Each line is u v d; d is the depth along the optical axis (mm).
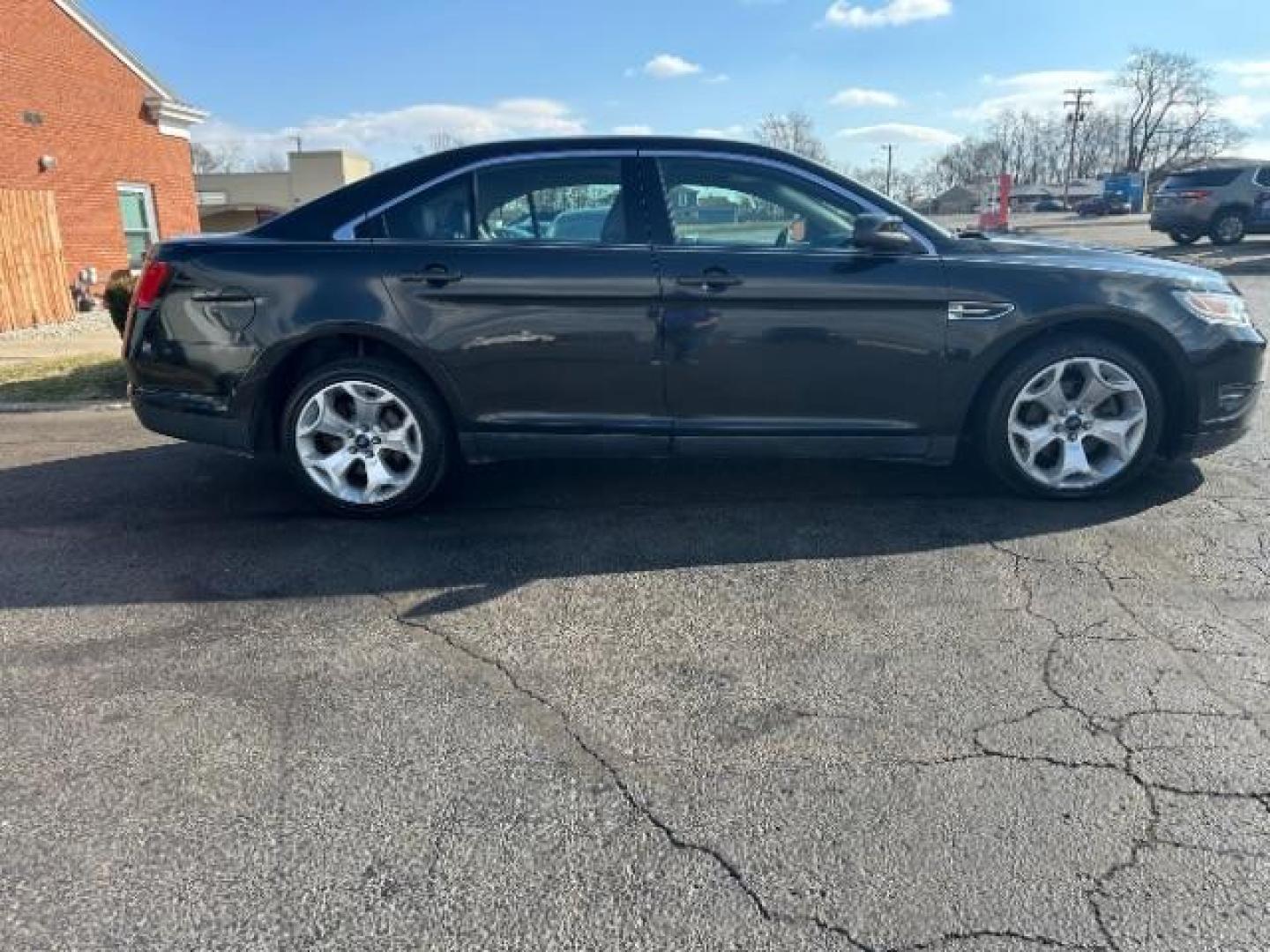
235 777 2312
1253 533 3781
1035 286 3885
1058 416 4105
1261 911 1849
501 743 2451
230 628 3133
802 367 3908
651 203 3920
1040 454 4164
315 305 3889
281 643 3021
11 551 3857
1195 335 3973
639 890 1930
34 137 14094
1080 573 3441
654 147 3971
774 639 3000
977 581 3400
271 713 2604
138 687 2746
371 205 3965
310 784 2287
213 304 3934
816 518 4090
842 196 3941
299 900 1910
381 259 3889
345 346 4086
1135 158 86500
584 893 1922
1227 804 2164
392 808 2193
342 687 2742
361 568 3641
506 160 3969
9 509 4430
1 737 2488
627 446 4047
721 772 2318
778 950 1773
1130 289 3928
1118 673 2744
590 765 2354
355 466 4160
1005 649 2902
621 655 2914
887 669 2799
